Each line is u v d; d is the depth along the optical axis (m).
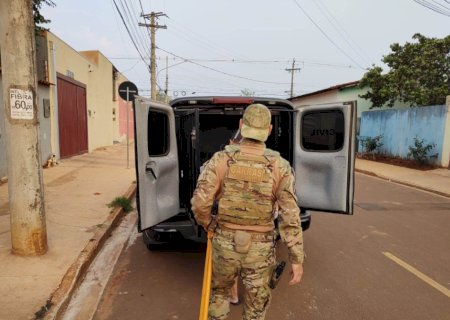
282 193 2.36
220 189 2.47
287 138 4.93
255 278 2.45
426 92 18.20
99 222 5.70
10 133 3.95
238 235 2.35
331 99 24.80
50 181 9.13
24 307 3.20
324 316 3.42
